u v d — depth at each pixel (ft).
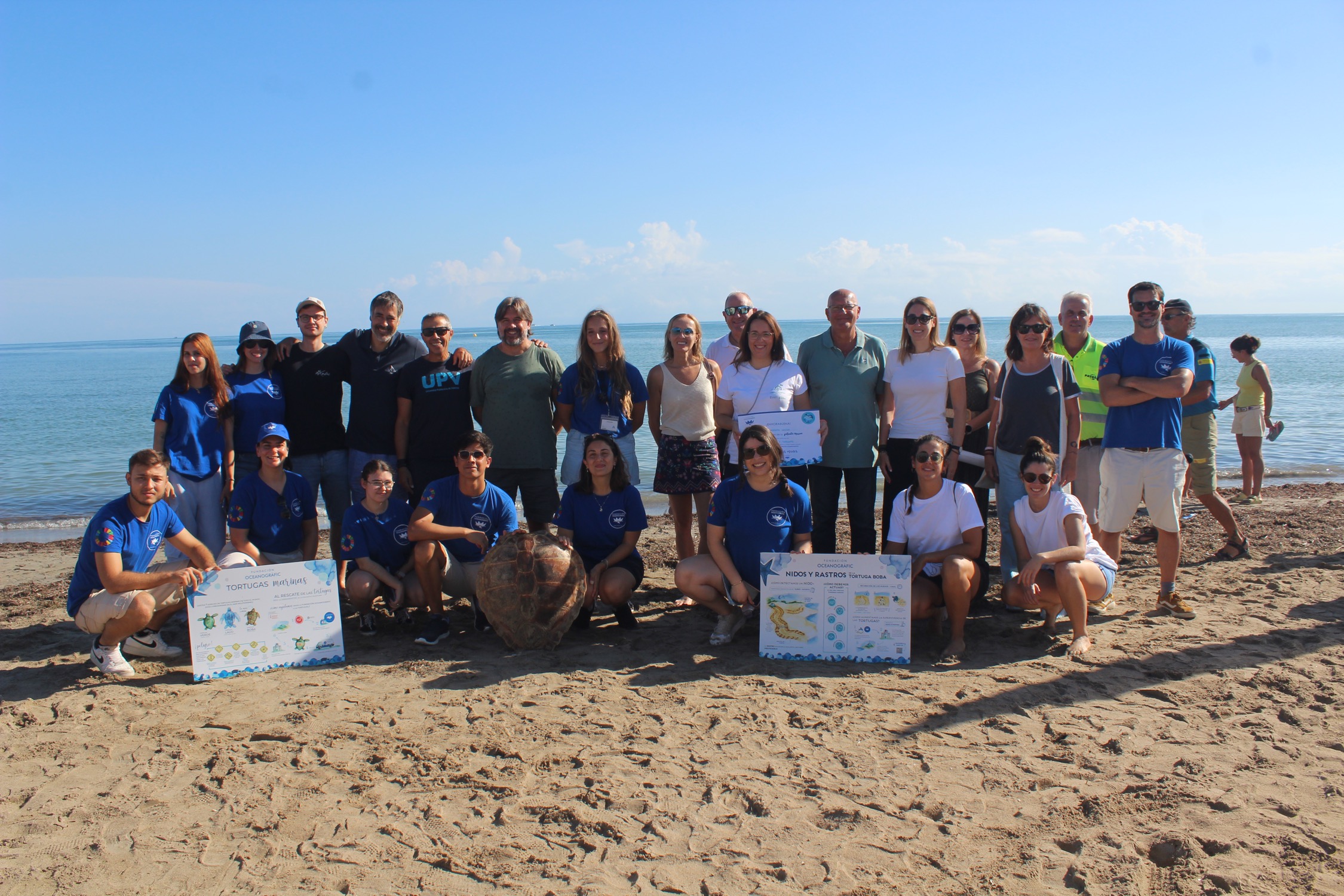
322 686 16.55
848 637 17.61
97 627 17.03
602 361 21.75
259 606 17.42
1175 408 19.79
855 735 13.97
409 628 20.36
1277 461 48.88
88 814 11.82
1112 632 18.65
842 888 9.96
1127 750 13.21
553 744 13.83
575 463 21.80
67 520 38.93
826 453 20.98
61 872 10.46
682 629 20.12
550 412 22.22
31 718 15.07
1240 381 35.63
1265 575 22.98
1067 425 19.98
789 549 18.99
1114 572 18.58
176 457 20.33
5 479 48.78
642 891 9.97
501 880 10.22
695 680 16.63
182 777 12.91
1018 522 18.81
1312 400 77.46
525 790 12.37
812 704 15.29
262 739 14.20
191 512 20.65
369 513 19.76
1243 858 10.35
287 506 19.88
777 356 21.40
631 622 20.18
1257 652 17.13
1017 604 18.63
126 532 16.90
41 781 12.82
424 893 10.00
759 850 10.78
